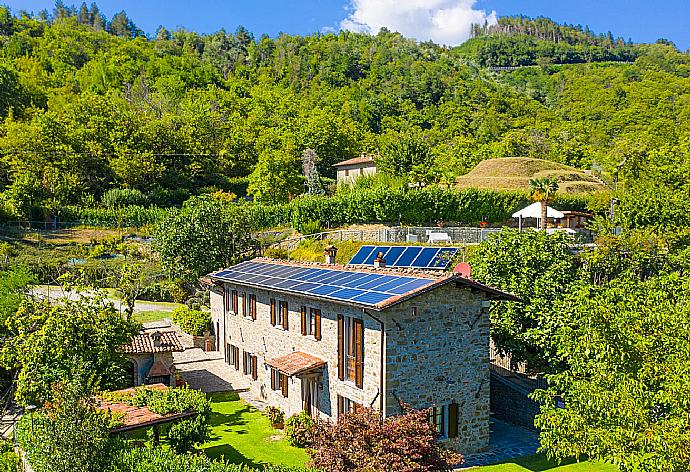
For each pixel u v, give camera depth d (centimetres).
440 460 1750
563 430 1856
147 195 9431
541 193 6053
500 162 10075
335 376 2541
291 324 2923
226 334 3897
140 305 5556
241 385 3469
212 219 5609
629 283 2223
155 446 2206
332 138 12669
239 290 3612
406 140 8825
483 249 3078
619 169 8550
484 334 2456
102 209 8306
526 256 2886
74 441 1858
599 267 3269
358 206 6319
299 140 12350
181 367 3856
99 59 17312
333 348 2558
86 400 2031
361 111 16775
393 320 2228
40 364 2564
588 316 1830
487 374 2470
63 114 10650
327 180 11000
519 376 3016
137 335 3095
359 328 2373
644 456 1533
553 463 2316
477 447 2453
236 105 15488
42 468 1905
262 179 9569
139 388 2533
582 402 1830
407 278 2445
